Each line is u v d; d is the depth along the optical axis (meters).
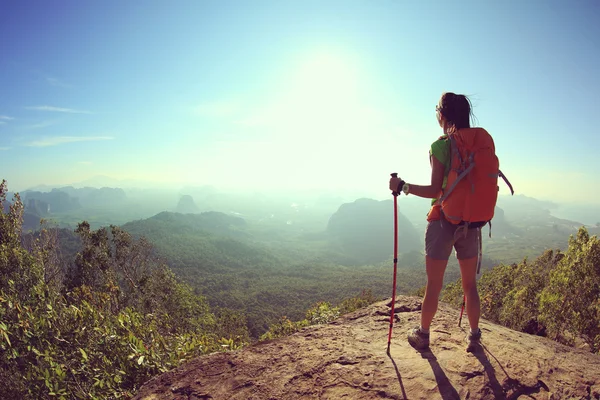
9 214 15.90
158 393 2.75
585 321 8.06
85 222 32.03
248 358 3.02
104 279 29.05
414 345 2.92
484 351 2.78
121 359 4.62
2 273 10.96
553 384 2.36
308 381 2.58
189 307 35.50
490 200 2.54
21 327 5.01
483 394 2.26
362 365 2.69
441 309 3.87
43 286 6.45
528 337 3.22
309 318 11.01
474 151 2.56
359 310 4.05
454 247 2.82
